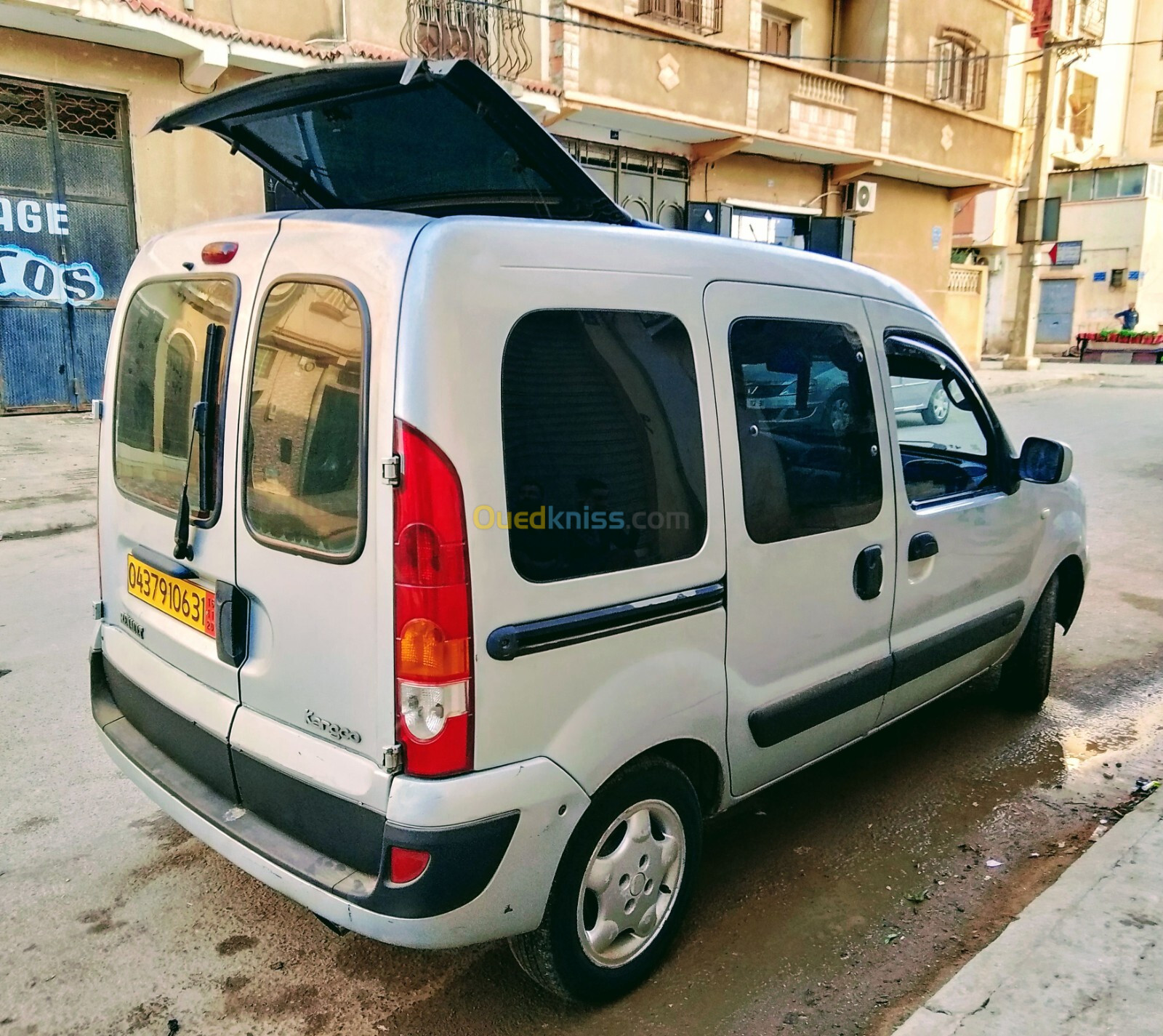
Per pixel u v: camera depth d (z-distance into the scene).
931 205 20.05
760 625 2.71
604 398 2.28
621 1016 2.49
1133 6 32.62
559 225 2.28
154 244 2.84
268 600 2.29
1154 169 29.53
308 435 2.17
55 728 4.14
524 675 2.12
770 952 2.75
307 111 2.72
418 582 1.99
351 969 2.67
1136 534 7.61
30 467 8.66
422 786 2.04
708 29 14.12
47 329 10.05
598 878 2.39
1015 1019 2.27
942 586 3.46
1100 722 4.32
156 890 3.02
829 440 2.93
